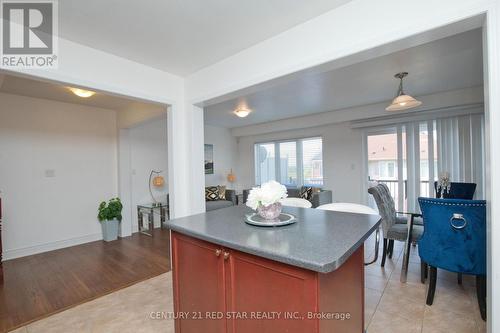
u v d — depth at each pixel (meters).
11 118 3.46
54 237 3.80
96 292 2.45
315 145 5.96
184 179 3.05
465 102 3.69
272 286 1.10
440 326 1.85
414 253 3.35
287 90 3.69
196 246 1.46
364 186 5.02
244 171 7.17
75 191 4.05
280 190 1.52
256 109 4.86
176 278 1.63
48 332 1.86
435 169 4.09
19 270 3.00
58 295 2.40
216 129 6.70
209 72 2.71
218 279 1.33
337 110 5.03
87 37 2.11
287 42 2.06
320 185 5.88
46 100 3.77
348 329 1.30
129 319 2.02
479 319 1.91
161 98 2.82
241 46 2.32
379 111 4.52
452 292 2.33
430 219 2.13
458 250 1.99
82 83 2.21
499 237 1.26
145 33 2.07
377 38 1.61
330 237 1.24
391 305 2.14
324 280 1.02
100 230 4.31
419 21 1.47
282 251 1.04
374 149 4.94
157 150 5.19
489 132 1.29
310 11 1.82
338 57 1.78
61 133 3.92
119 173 4.48
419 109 4.07
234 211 2.02
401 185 4.46
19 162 3.52
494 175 1.27
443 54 2.52
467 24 1.39
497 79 1.26
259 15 1.86
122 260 3.30
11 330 1.89
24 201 3.54
